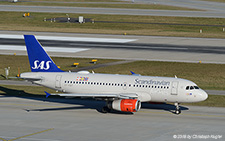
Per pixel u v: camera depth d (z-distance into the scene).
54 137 160.88
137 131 172.00
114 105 196.38
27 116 197.38
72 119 192.62
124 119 193.75
